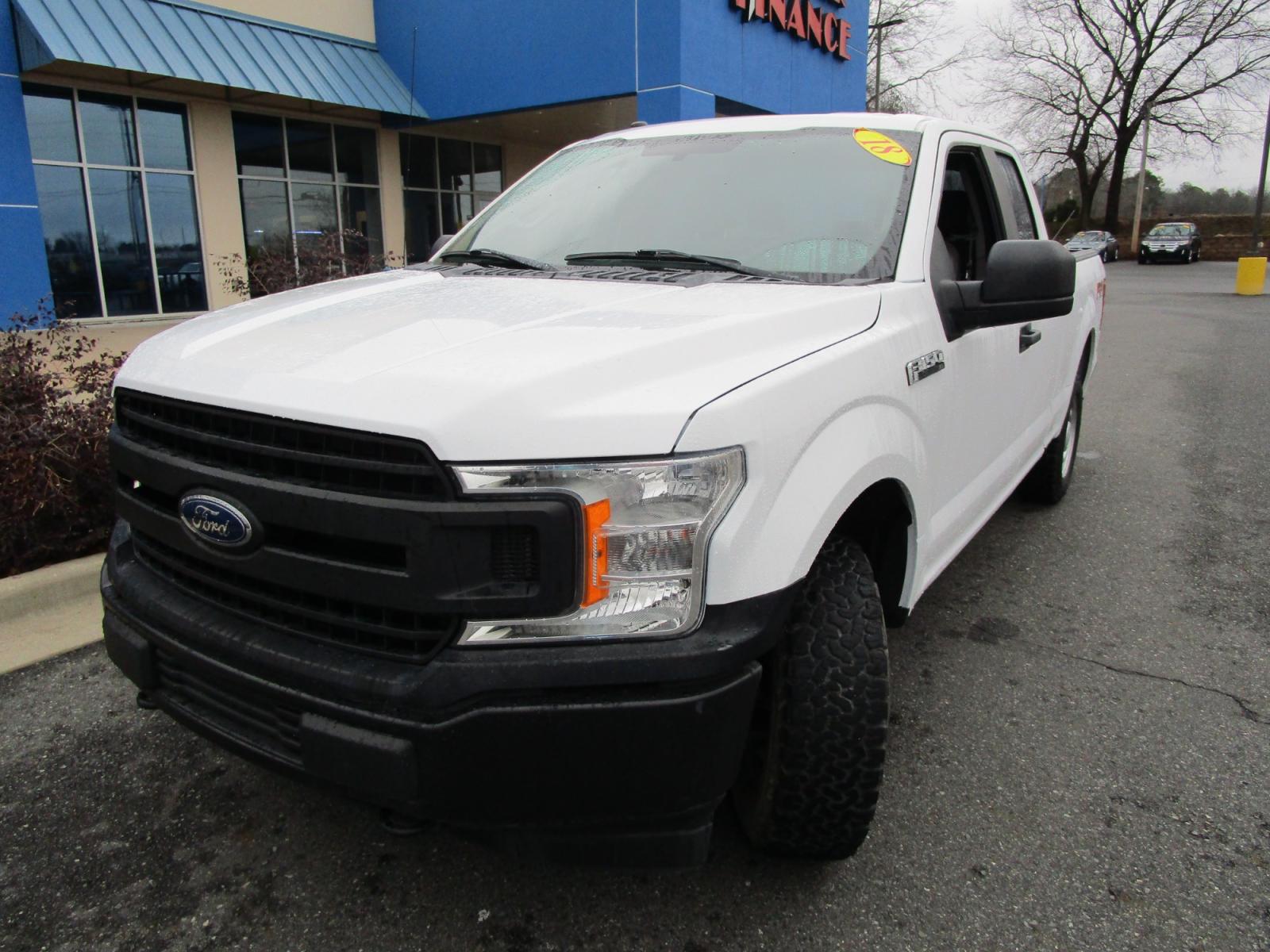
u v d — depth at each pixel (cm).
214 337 238
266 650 198
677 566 182
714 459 184
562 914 230
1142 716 321
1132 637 381
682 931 224
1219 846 254
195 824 263
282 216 1491
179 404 212
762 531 191
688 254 291
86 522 441
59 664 353
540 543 175
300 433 190
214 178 1368
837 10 1803
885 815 268
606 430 179
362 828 262
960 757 296
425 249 1775
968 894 236
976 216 358
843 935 223
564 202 340
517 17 1432
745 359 208
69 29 1083
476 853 253
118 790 278
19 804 271
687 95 1348
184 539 213
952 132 334
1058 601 416
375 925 226
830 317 239
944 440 288
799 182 306
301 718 192
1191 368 1095
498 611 177
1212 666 357
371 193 1636
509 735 178
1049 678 347
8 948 218
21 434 419
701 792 188
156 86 1266
